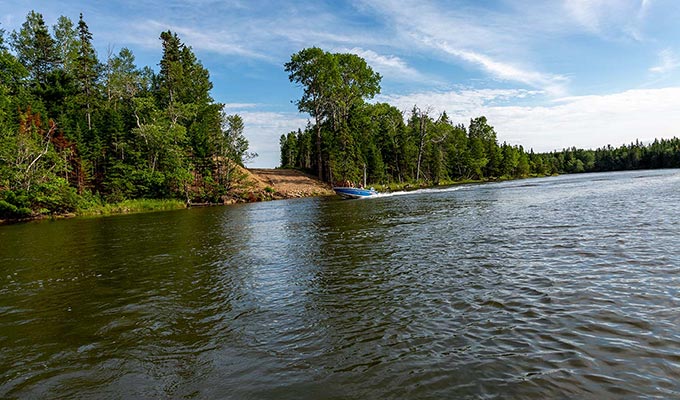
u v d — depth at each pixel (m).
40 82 52.34
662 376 4.16
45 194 34.28
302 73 61.09
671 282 7.15
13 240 19.31
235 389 4.44
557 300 6.59
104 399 4.38
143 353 5.56
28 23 53.66
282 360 5.09
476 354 4.89
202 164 48.44
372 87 68.44
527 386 4.11
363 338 5.61
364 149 64.00
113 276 10.43
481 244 11.95
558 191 34.53
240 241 15.68
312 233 16.80
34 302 8.37
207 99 60.97
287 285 8.73
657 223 13.62
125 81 54.09
